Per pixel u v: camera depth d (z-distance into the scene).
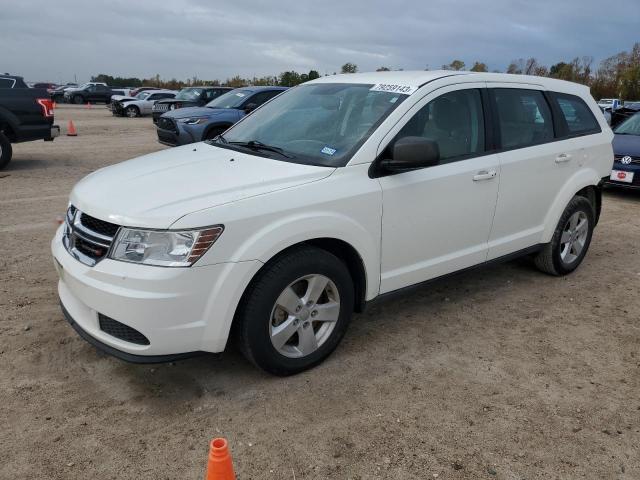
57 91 43.06
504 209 4.39
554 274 5.25
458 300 4.65
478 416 3.07
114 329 2.95
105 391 3.20
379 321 4.21
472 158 4.09
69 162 11.61
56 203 7.65
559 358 3.74
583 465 2.73
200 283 2.84
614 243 6.57
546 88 4.88
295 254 3.19
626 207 8.57
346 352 3.72
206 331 2.92
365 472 2.63
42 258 5.30
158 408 3.06
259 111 4.60
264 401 3.14
